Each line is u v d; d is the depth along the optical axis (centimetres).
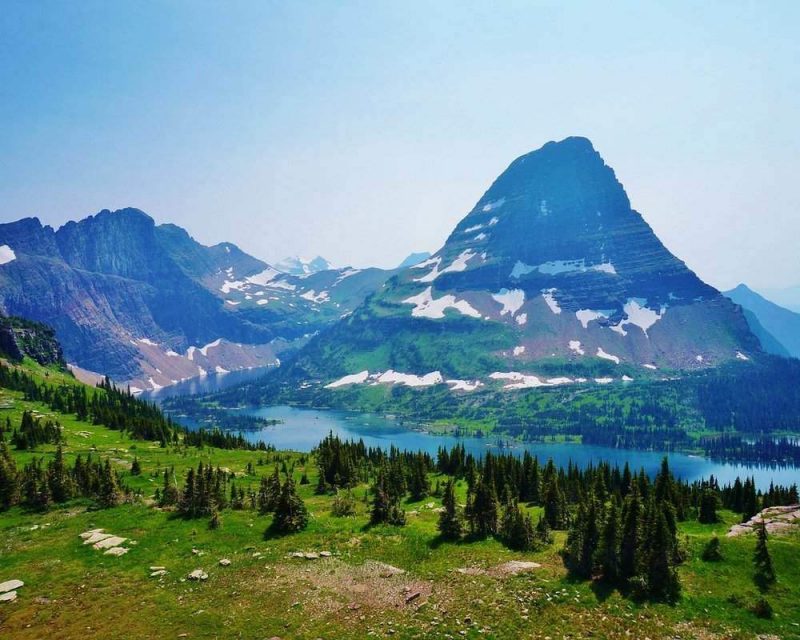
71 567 5506
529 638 4116
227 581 5109
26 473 8619
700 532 8419
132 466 11075
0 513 7638
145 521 6912
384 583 5044
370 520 7144
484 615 4428
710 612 4556
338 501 8200
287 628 4262
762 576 5112
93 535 6375
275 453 15875
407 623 4312
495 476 11369
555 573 5219
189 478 7475
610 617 4441
